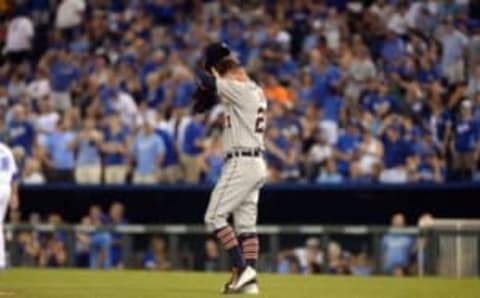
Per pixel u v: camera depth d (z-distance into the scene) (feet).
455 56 239.71
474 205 222.69
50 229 213.25
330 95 233.96
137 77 247.50
